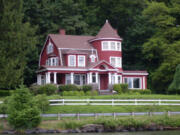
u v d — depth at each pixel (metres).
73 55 116.56
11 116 69.38
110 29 124.19
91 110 81.62
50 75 119.31
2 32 98.38
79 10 157.88
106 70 115.88
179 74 101.62
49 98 86.31
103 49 121.75
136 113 81.00
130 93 111.69
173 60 124.12
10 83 94.75
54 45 122.12
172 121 76.88
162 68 127.44
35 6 143.88
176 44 126.94
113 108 84.31
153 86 143.50
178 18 139.25
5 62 94.44
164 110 85.50
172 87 102.19
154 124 75.69
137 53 157.25
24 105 70.56
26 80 136.75
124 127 73.88
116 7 160.38
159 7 137.00
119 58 123.88
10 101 71.88
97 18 165.50
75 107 82.88
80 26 148.88
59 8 150.50
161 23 135.00
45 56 130.25
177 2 138.75
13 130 70.06
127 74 126.88
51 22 147.12
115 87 112.06
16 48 99.31
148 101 93.31
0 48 96.25
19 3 104.38
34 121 70.25
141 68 153.25
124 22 165.75
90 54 121.25
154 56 140.50
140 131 73.62
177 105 90.44
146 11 140.38
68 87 106.56
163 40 134.25
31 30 112.31
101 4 164.88
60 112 79.25
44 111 78.94
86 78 118.12
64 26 147.88
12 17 100.00
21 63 100.31
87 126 72.50
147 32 154.25
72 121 73.31
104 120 73.62
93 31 153.62
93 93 105.25
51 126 72.12
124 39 162.12
